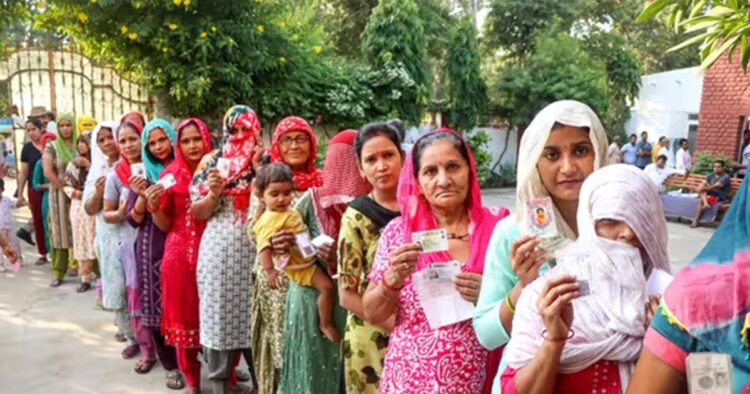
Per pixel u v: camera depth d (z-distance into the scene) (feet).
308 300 9.53
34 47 29.55
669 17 7.70
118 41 28.86
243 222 11.63
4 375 14.01
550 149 5.45
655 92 68.74
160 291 13.15
